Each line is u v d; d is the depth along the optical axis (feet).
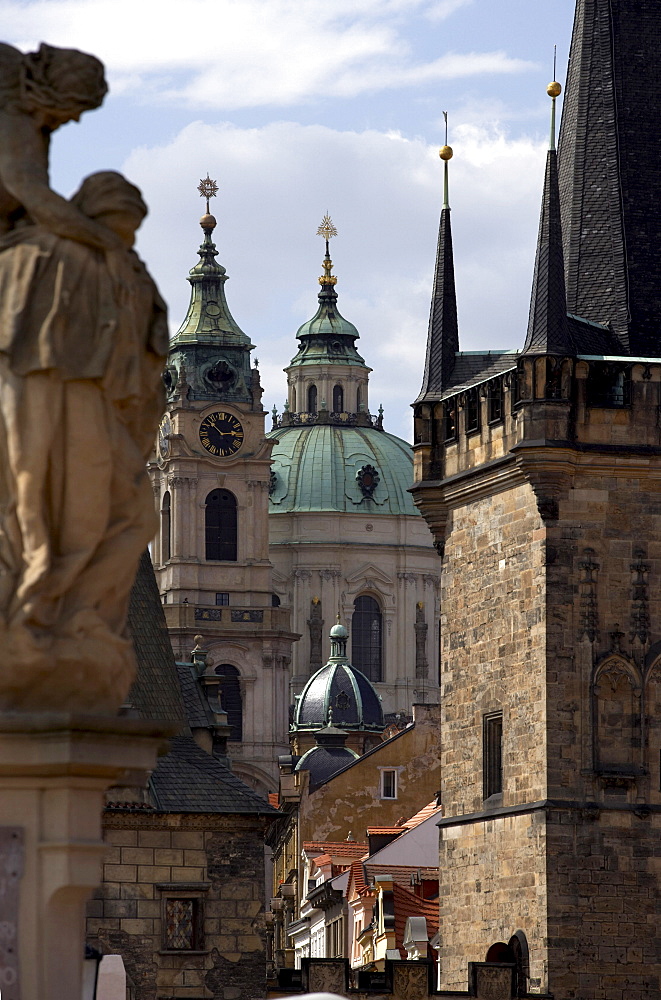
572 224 606.96
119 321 73.31
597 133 608.19
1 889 74.33
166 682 561.02
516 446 550.77
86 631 74.02
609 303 592.60
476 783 575.79
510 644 563.48
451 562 595.06
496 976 517.14
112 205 74.33
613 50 611.47
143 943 506.48
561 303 561.84
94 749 73.46
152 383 75.87
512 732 558.97
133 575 75.66
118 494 74.69
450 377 606.96
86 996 104.78
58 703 74.69
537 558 552.82
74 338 73.00
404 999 513.04
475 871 570.05
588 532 552.82
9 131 74.69
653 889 539.29
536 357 553.64
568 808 538.06
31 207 73.51
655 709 550.36
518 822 549.13
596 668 547.90
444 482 593.83
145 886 507.71
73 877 73.72
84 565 73.97
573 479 553.23
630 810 540.52
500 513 571.69
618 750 546.26
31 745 73.31
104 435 73.36
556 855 535.19
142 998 504.02
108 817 504.84
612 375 561.43
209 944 510.99
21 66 75.41
